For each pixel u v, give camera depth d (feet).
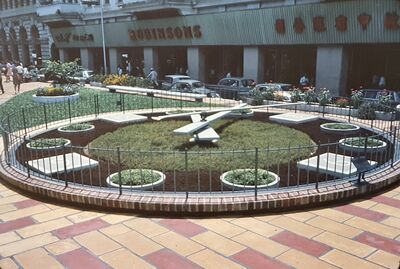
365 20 62.90
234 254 16.87
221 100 63.36
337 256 16.58
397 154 29.25
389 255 16.61
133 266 16.10
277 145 32.37
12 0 169.17
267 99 56.85
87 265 16.24
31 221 20.35
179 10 92.63
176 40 97.19
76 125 41.32
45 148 31.55
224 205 20.52
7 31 176.76
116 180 24.27
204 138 32.73
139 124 42.09
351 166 25.99
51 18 126.93
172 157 29.32
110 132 39.04
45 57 154.81
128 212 21.16
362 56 73.15
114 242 18.06
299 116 45.14
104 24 112.98
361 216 20.39
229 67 95.40
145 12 98.12
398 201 22.33
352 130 37.96
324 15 67.41
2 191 24.71
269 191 22.04
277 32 75.92
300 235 18.44
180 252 17.11
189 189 23.56
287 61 84.07
